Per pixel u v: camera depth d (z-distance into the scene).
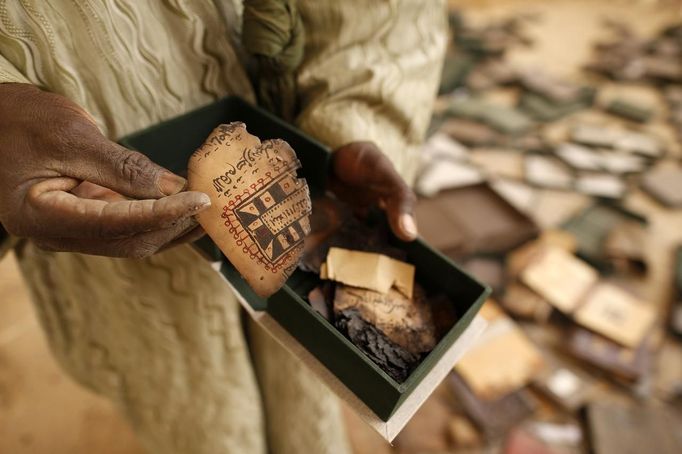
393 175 0.58
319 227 0.60
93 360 0.80
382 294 0.55
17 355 1.30
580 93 2.24
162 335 0.71
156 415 0.85
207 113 0.60
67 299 0.73
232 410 0.82
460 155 1.92
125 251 0.42
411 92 0.65
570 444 1.27
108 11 0.49
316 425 0.87
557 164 1.94
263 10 0.54
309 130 0.61
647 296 1.56
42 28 0.48
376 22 0.59
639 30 2.69
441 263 0.56
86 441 1.19
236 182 0.44
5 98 0.44
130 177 0.41
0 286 1.42
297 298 0.50
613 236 1.67
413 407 0.49
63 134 0.42
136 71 0.54
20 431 1.19
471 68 2.35
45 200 0.41
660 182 1.86
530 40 2.58
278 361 0.78
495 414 1.29
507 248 1.58
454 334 0.51
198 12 0.55
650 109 2.18
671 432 1.26
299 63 0.61
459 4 2.84
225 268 0.57
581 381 1.38
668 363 1.42
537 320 1.48
